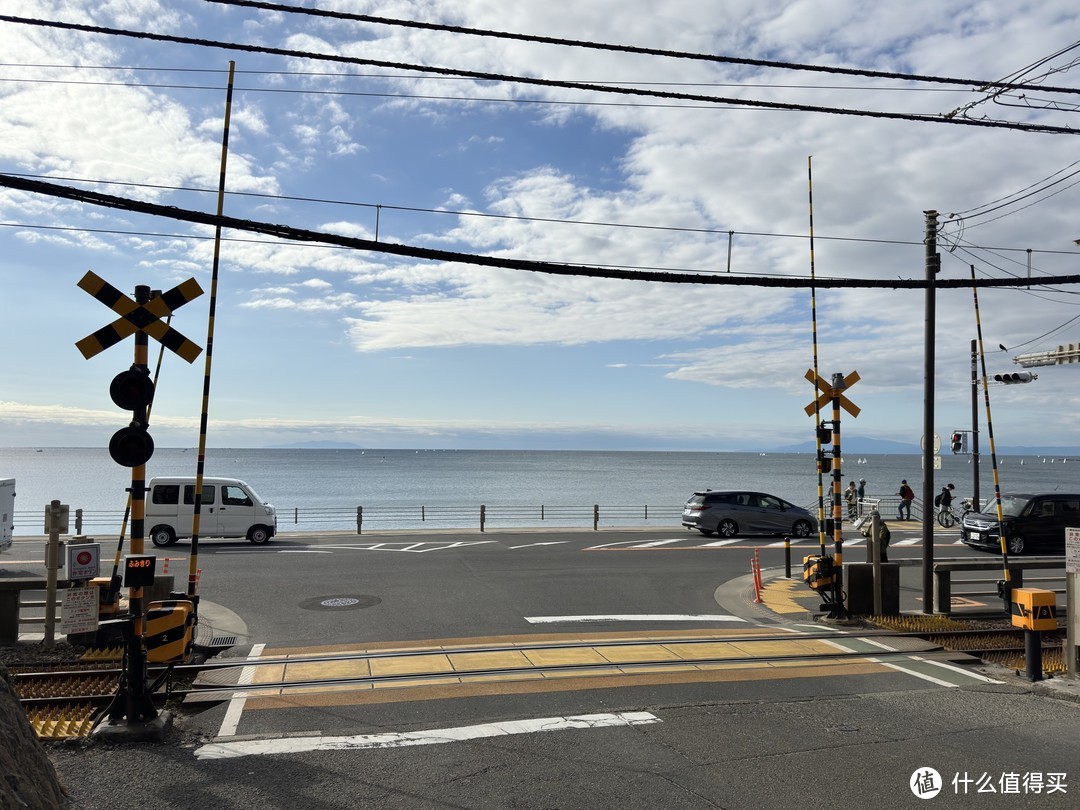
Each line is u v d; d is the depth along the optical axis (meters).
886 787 5.98
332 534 27.22
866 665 9.96
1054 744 7.01
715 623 12.63
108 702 8.16
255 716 7.64
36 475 126.12
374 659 9.87
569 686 8.70
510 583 16.05
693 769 6.33
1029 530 24.14
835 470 13.33
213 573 17.03
